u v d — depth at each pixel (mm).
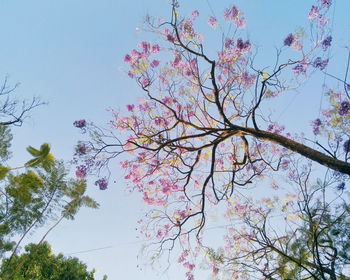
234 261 7723
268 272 7199
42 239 7348
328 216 6766
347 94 8180
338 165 6117
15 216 7070
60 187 7379
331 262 6094
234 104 8805
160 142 8609
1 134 7582
